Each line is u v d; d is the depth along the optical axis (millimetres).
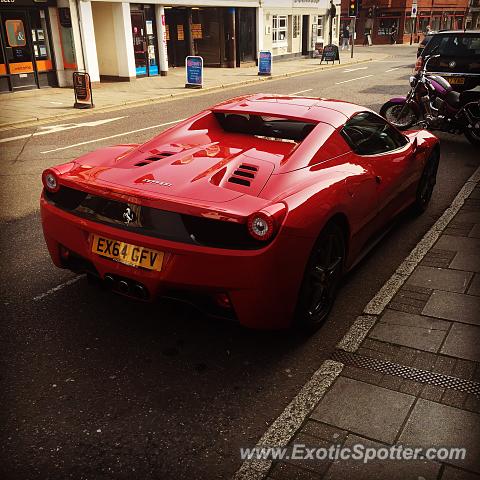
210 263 2721
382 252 4605
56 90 16688
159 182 2980
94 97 15305
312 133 3539
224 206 2723
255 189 2949
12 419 2611
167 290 2877
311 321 3266
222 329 3408
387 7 49781
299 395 2783
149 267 2846
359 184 3531
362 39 51719
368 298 3832
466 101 8336
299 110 3855
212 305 2885
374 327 3410
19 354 3139
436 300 3727
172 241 2775
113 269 2963
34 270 4254
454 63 9430
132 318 3525
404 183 4594
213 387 2865
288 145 3590
